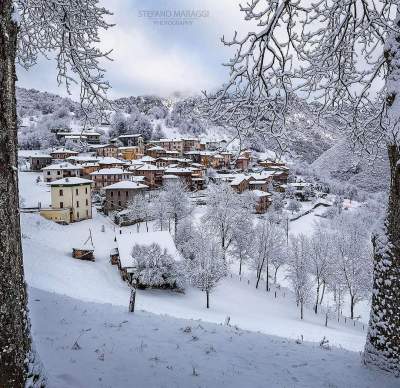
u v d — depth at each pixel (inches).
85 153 4591.5
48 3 369.7
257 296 1768.0
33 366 176.1
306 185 4020.7
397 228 308.0
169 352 308.8
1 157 155.2
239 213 2160.4
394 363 305.9
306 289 1576.0
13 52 163.8
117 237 1806.1
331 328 1363.2
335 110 364.2
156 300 1321.4
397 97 309.7
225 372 279.6
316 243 1743.4
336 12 329.1
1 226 155.3
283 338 465.1
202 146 5521.7
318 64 325.4
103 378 235.1
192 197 3309.5
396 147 308.2
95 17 383.9
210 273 1437.0
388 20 348.5
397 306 306.7
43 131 5098.4
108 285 1417.3
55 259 1517.0
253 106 295.0
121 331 360.8
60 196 2539.4
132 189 2906.0
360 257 1713.8
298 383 276.7
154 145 5482.3
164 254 1524.4
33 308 417.4
